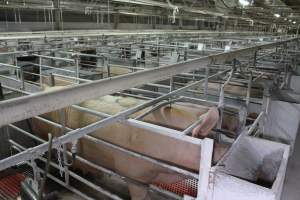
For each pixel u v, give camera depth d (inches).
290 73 151.6
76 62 124.9
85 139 87.3
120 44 190.9
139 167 77.2
